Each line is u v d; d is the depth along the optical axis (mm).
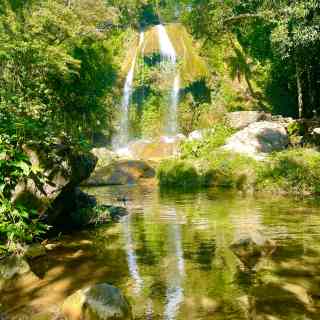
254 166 16344
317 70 30234
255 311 5164
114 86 36031
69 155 8719
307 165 15242
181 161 19109
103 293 5062
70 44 29531
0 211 6984
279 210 11398
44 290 5977
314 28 21156
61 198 8719
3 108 9227
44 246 8070
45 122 10836
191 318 5012
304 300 5473
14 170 7500
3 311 5320
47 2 26891
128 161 21094
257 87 35219
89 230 9484
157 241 8461
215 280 6234
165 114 35844
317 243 8062
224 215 10930
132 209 12266
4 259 6820
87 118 32406
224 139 20734
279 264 6902
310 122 22312
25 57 19750
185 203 13125
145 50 37125
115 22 38812
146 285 6090
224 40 36938
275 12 24531
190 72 36062
